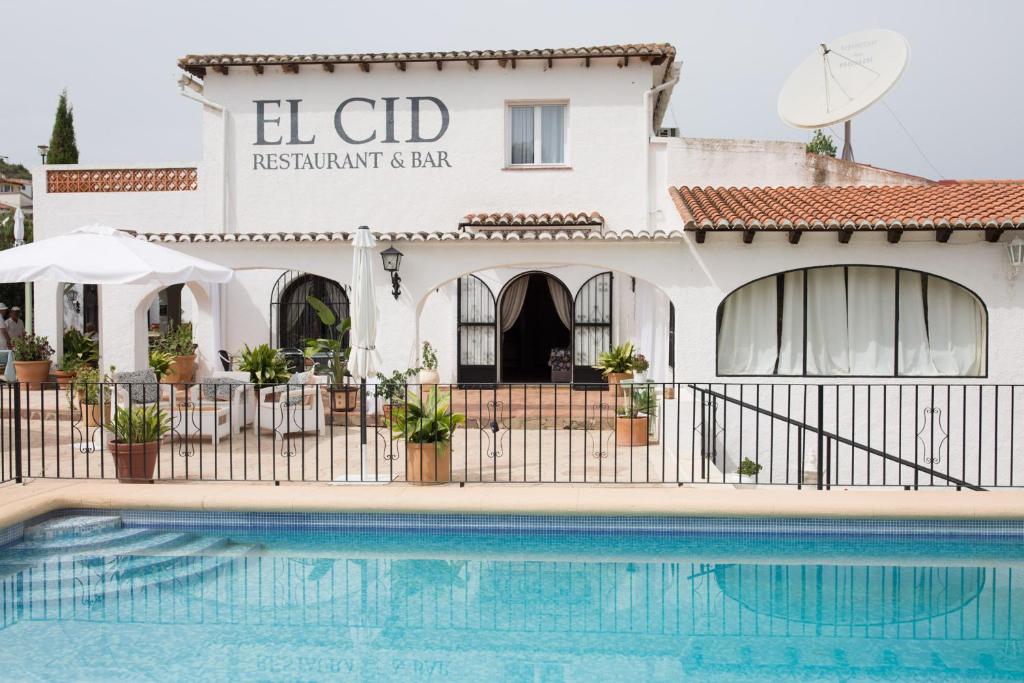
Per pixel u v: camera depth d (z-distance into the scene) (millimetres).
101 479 8547
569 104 16203
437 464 8352
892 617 6086
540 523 7645
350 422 13500
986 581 6793
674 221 14547
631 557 7391
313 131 16328
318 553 7426
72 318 19500
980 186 13555
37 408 13703
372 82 16266
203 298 16281
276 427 11445
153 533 7715
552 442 11750
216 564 7125
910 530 7473
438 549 7574
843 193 13773
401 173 16297
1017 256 11367
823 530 7504
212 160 16438
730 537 7551
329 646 5547
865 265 11914
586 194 16125
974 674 5145
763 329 12273
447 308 16719
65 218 16656
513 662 5312
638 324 16594
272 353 12875
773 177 15859
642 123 15992
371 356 11281
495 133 16203
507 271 16688
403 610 6211
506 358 20797
